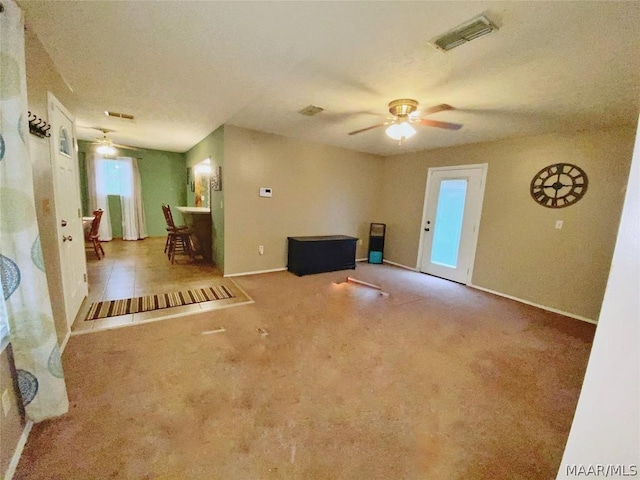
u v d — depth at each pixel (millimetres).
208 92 2643
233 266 4180
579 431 650
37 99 1786
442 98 2518
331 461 1327
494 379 2020
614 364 588
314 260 4488
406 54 1839
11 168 1231
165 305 2990
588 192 3133
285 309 3061
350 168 5215
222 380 1854
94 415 1510
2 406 1171
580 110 2594
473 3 1342
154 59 2041
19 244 1272
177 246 5738
